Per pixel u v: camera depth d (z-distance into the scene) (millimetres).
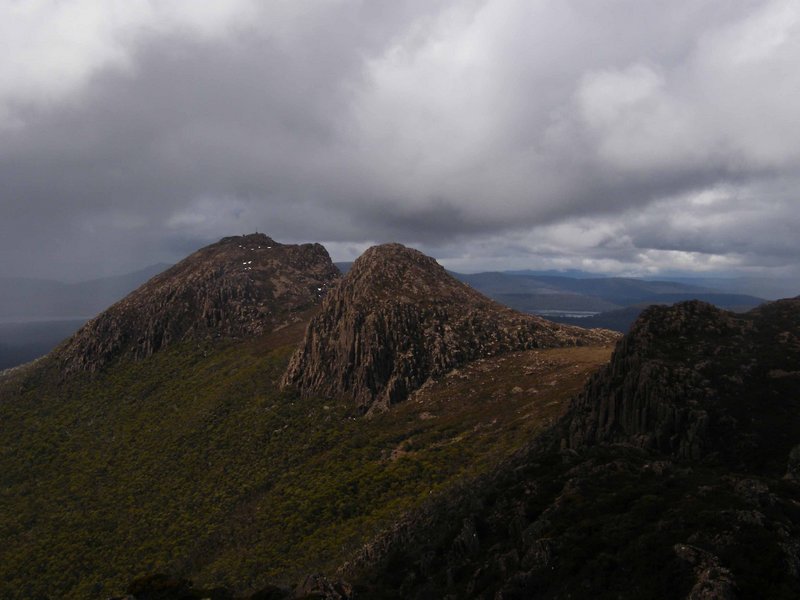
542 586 36094
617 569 34094
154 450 144625
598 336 163375
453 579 43250
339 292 164625
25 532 120938
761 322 65312
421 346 142875
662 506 38594
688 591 30141
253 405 149875
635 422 54844
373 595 45688
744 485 39156
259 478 117938
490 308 169125
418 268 176250
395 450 111812
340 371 143250
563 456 53406
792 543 31703
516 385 122125
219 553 95750
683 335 62938
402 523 63438
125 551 105188
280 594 45344
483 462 90688
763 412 50156
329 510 96188
